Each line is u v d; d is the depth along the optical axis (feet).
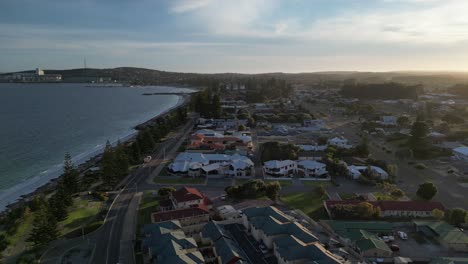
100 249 206.69
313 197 293.64
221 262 182.29
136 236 221.87
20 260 191.01
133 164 395.55
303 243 188.44
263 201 273.33
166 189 293.64
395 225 237.25
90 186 323.78
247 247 203.51
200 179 343.46
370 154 437.99
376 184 318.24
